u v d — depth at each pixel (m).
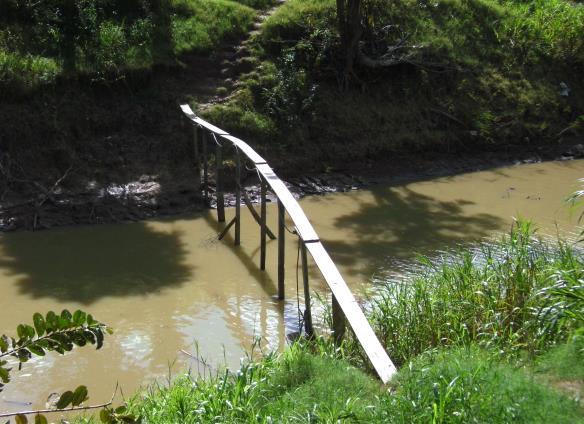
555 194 14.75
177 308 9.83
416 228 12.73
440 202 14.13
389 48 16.81
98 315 9.55
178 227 12.65
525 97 18.05
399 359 7.55
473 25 18.98
